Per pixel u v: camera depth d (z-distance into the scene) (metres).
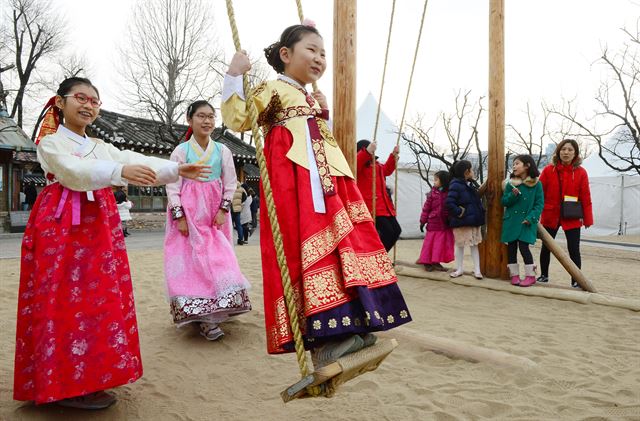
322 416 2.76
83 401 2.67
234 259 4.02
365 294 2.02
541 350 3.92
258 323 4.50
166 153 22.66
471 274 6.95
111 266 2.61
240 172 25.73
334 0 4.10
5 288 5.79
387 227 5.78
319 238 2.11
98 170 2.41
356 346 2.06
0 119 21.23
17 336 2.59
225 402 2.95
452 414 2.78
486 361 3.59
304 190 2.17
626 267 9.46
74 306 2.50
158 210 22.31
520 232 6.23
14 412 2.66
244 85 2.18
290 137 2.29
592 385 3.21
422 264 7.46
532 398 3.03
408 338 4.02
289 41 2.38
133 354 2.67
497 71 6.68
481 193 6.98
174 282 3.88
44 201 2.62
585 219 6.58
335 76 4.09
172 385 3.17
